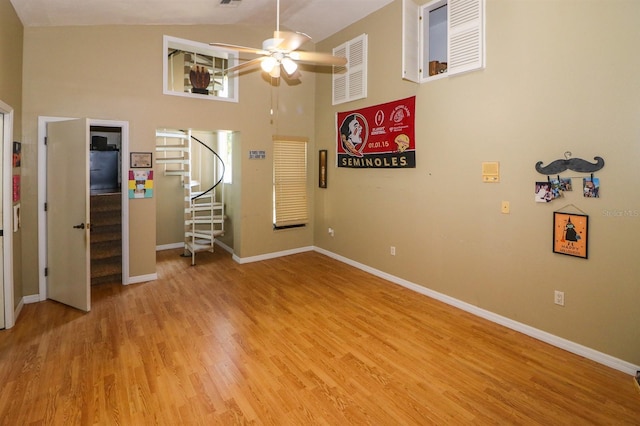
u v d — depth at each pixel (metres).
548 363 2.74
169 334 3.21
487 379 2.54
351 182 5.25
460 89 3.61
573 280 2.87
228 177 6.18
